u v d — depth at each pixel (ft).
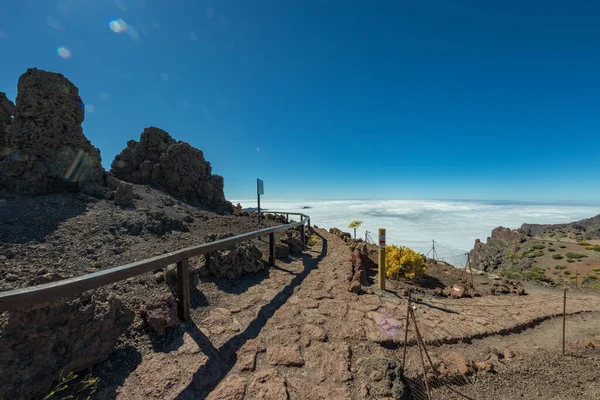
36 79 24.73
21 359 7.53
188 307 13.01
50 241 16.40
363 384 10.28
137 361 9.94
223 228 29.78
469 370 12.07
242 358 11.02
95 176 28.17
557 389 11.76
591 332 17.90
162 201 32.83
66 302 8.50
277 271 22.54
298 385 9.94
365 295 18.98
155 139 41.39
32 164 23.93
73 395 8.14
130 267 10.01
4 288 10.49
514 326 16.99
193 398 8.78
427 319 16.17
